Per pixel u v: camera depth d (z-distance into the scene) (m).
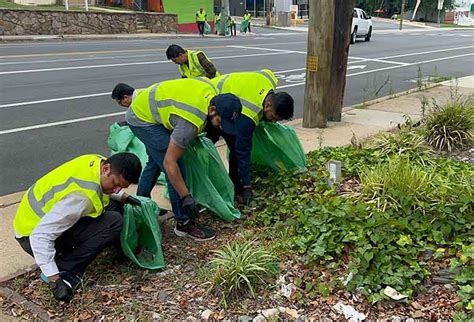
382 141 5.96
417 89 11.23
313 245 3.67
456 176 4.71
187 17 31.17
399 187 4.21
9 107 8.88
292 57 18.11
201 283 3.44
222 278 3.30
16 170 5.85
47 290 3.39
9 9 22.30
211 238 4.06
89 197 3.17
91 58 15.94
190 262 3.75
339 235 3.69
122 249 3.59
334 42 7.60
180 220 4.06
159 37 26.50
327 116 7.78
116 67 14.11
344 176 5.06
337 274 3.44
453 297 3.16
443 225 3.75
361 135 7.06
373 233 3.62
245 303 3.22
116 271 3.64
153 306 3.22
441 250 3.53
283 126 5.07
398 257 3.41
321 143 6.27
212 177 4.21
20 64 13.99
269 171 5.11
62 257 3.36
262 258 3.47
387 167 4.54
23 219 3.27
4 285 3.46
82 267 3.40
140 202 3.69
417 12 66.31
